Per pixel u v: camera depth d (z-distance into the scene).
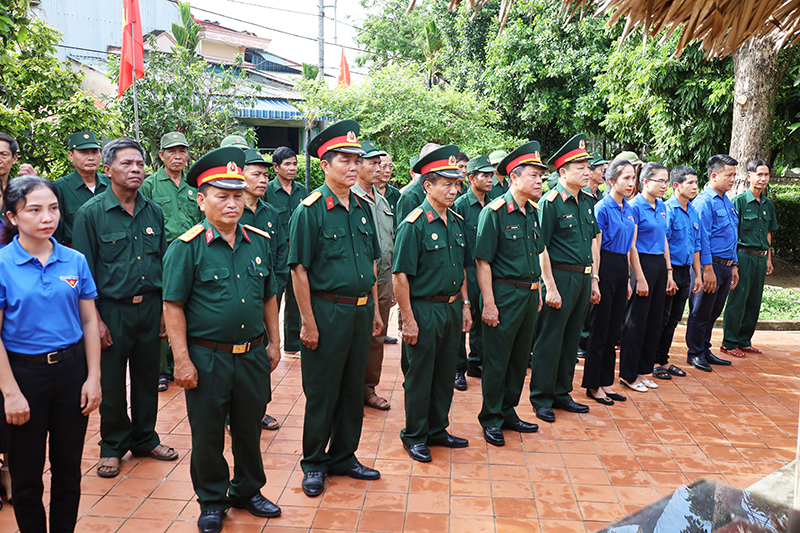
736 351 5.89
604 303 4.48
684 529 1.39
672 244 5.17
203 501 2.82
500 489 3.25
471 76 16.03
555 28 12.55
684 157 9.58
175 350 2.69
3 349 2.33
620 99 9.90
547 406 4.29
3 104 5.53
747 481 3.37
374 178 4.80
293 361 5.43
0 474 3.03
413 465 3.52
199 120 10.23
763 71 7.34
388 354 5.70
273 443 3.79
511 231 3.77
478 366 5.15
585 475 3.42
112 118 6.24
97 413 4.27
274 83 21.02
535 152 3.76
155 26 19.77
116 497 3.11
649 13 2.13
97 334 2.63
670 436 3.98
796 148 9.16
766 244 5.80
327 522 2.91
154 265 3.49
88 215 3.32
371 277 3.33
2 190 3.45
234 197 2.75
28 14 6.22
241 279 2.80
